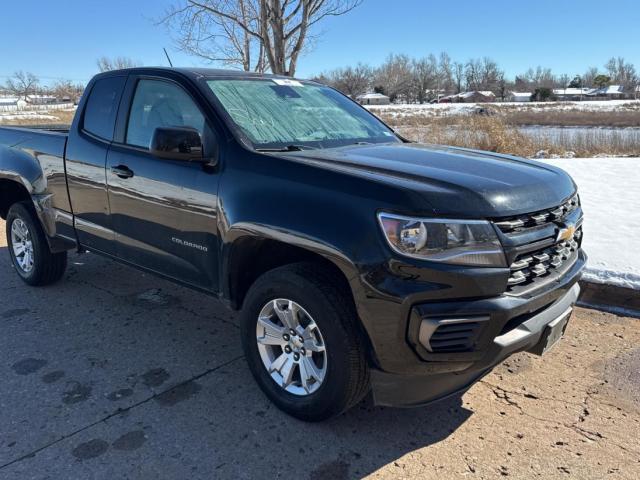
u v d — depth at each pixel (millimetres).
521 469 2701
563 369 3627
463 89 130125
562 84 138250
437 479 2633
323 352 2891
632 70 132250
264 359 3189
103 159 3998
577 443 2893
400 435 2969
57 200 4516
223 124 3312
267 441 2908
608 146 15570
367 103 100875
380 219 2557
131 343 4020
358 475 2664
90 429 2990
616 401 3260
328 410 2887
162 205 3559
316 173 2838
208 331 4242
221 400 3285
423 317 2490
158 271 3805
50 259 4953
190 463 2734
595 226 6203
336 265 2699
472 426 3045
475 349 2564
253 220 2969
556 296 2873
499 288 2553
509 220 2629
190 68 3896
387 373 2672
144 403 3248
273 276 2988
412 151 3479
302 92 4168
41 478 2611
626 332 4133
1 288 5125
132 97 3943
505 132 15383
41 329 4238
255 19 11438
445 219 2496
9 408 3182
